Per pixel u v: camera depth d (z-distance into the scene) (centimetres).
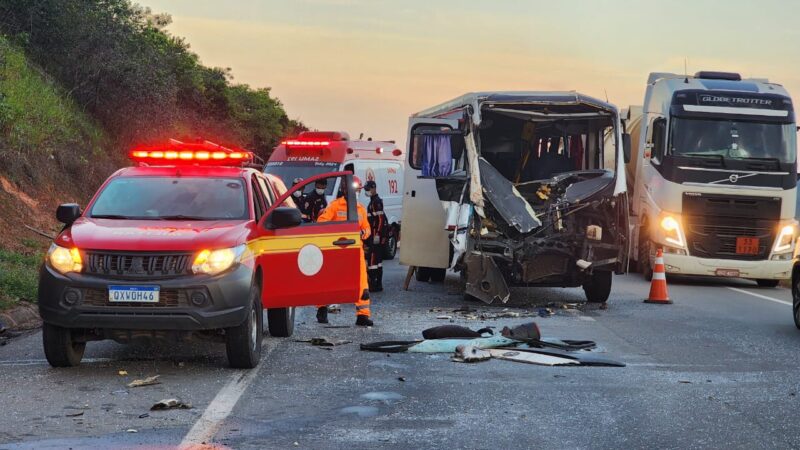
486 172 1655
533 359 1048
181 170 1141
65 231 1010
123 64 3036
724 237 2141
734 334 1323
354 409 809
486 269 1619
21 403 815
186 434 714
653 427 765
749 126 2152
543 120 1739
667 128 2172
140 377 941
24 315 1330
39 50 2919
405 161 1842
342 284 1134
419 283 2020
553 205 1652
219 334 991
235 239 995
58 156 2450
